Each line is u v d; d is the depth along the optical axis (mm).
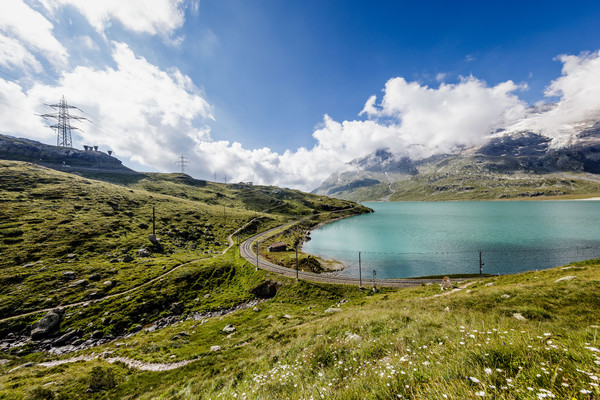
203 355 37031
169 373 30719
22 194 141625
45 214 122062
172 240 132000
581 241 133250
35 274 77938
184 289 83562
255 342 32438
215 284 90875
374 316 18328
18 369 43688
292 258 116625
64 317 62531
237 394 9680
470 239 153750
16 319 59875
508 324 7723
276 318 56219
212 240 148250
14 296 67312
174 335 53625
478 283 48250
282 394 7066
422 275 101938
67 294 71375
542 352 4293
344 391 4992
